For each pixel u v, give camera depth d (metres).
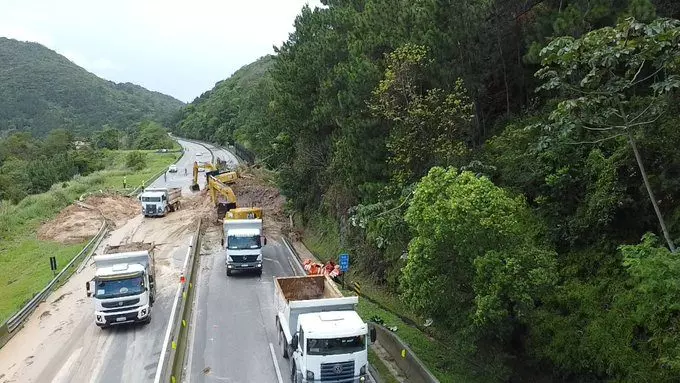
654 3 21.53
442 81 23.86
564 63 14.73
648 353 14.38
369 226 26.05
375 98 25.55
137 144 148.62
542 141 17.41
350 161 28.12
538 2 25.59
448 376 18.22
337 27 34.59
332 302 19.19
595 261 17.80
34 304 27.66
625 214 17.88
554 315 16.94
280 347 21.45
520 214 17.80
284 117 41.62
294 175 43.81
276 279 22.83
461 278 17.03
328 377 16.92
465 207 15.61
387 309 25.58
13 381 19.86
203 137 164.75
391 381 18.56
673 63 14.06
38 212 53.53
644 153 17.02
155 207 48.53
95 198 55.91
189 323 24.31
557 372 16.56
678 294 12.08
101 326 23.64
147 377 19.41
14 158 108.56
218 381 18.78
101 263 24.62
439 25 24.31
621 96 14.86
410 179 23.67
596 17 20.25
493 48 26.06
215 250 38.09
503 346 18.12
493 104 28.00
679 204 16.45
